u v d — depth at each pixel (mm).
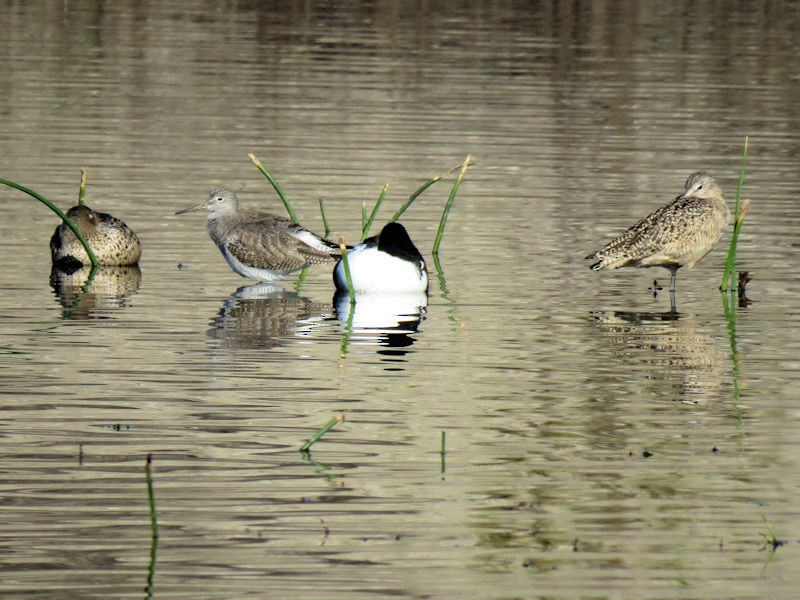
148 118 29750
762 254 21234
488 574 10102
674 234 18797
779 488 11898
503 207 23625
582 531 10945
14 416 13453
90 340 16328
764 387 14898
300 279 20328
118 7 43469
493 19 42844
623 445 12977
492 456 12594
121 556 10344
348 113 30672
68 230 20156
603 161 26969
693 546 10672
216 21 41781
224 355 15805
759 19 43812
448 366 15516
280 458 12445
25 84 32562
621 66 36594
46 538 10633
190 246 21562
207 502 11375
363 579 10023
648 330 17219
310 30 40719
